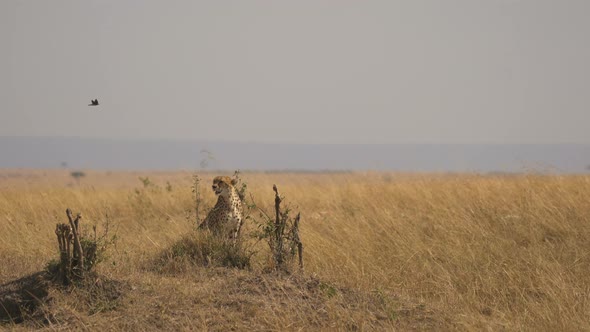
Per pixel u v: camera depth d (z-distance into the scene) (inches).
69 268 1144.2
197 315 1076.5
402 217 1857.8
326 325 1067.9
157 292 1138.7
